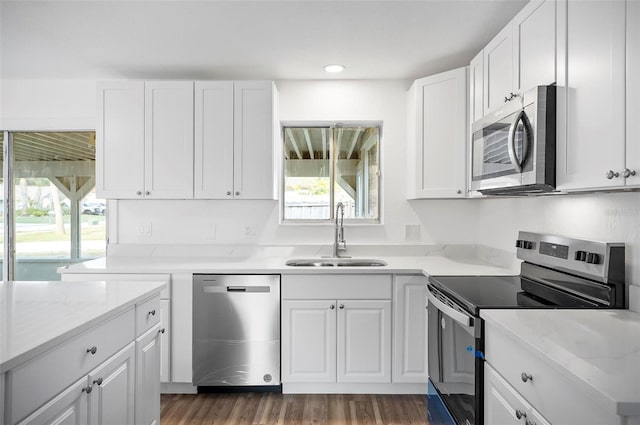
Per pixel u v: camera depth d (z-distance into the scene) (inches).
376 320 100.3
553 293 70.9
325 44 97.4
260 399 100.3
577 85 54.7
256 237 124.6
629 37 45.3
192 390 103.9
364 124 127.0
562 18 57.9
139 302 64.1
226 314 100.4
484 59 87.5
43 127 124.8
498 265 105.1
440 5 79.1
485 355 58.5
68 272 100.6
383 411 94.3
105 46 98.4
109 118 111.7
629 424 31.9
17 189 129.0
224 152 111.7
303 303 100.3
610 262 60.1
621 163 46.6
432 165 107.3
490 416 56.7
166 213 125.1
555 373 40.8
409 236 124.3
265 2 77.9
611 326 51.0
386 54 103.6
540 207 86.7
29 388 40.1
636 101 44.3
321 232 125.1
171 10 80.9
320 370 100.6
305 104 124.0
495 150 74.4
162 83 111.3
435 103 106.7
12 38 93.9
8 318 50.1
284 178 128.6
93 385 50.9
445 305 71.3
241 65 111.2
